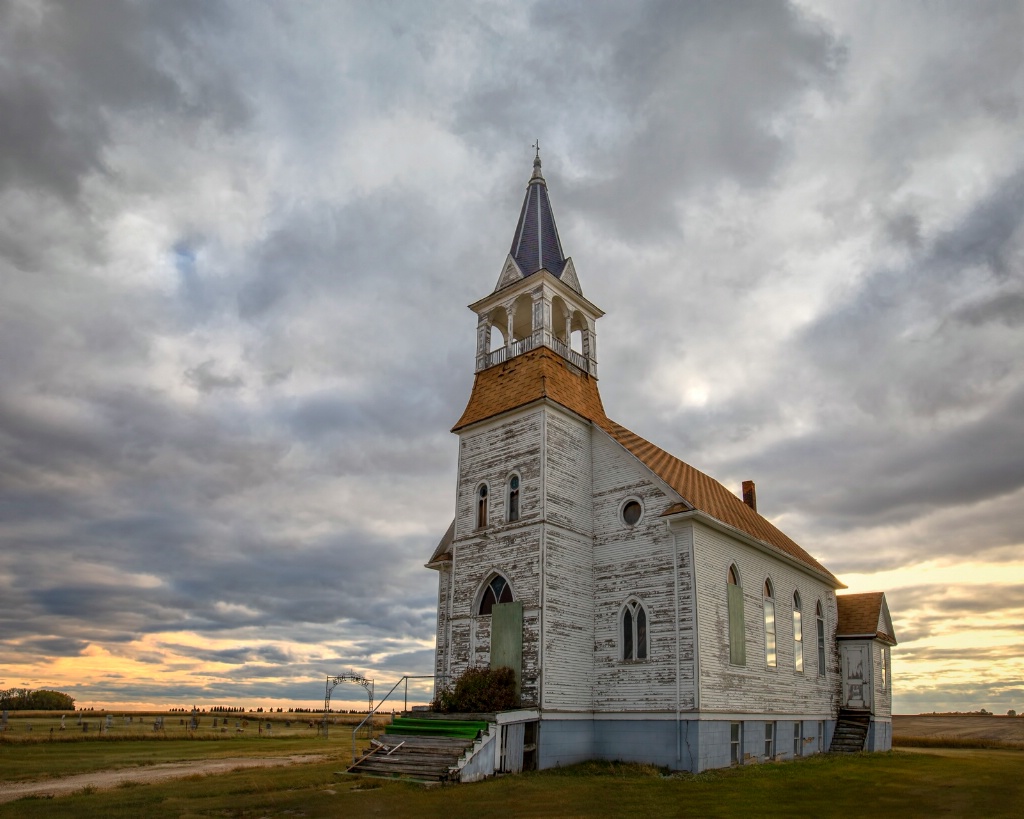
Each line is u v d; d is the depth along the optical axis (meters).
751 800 18.48
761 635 30.80
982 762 30.55
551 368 31.42
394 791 18.92
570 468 29.75
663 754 25.27
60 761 28.69
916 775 24.55
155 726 58.75
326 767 24.73
